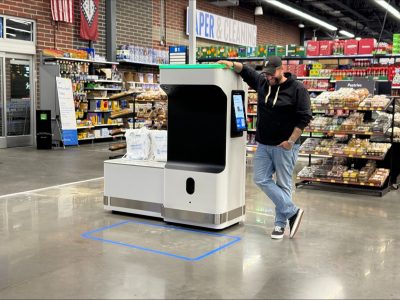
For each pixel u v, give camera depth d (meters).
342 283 3.20
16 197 5.79
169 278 3.26
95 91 12.31
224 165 4.37
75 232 4.34
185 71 4.25
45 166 8.27
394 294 3.03
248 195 6.12
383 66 9.73
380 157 6.14
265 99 4.09
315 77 10.20
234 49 10.46
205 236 4.27
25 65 11.17
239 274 3.35
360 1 19.69
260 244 4.05
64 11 11.72
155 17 14.96
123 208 4.98
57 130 11.15
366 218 5.00
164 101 7.74
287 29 23.28
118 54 13.34
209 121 4.36
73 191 6.19
